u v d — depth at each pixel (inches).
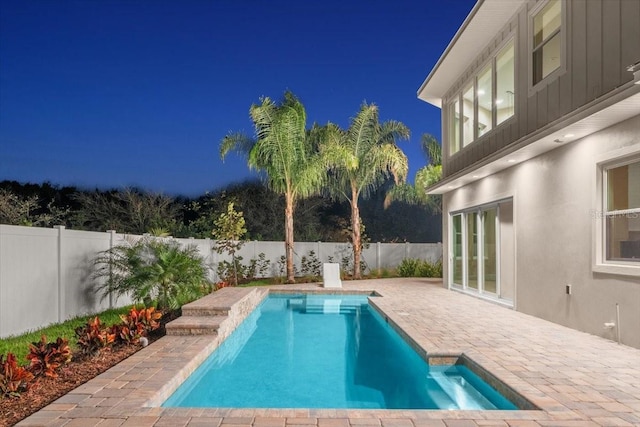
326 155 644.7
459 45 405.4
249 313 390.9
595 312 262.1
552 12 302.0
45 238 288.0
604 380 181.3
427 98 550.3
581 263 274.8
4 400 161.8
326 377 231.9
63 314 303.7
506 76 371.9
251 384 219.9
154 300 358.0
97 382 178.1
